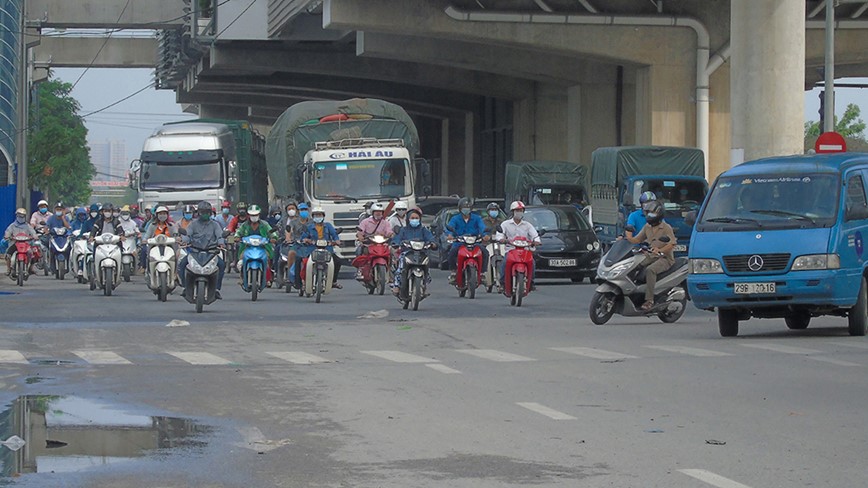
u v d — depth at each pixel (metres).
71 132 120.25
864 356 18.64
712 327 24.30
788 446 11.45
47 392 15.06
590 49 59.72
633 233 29.59
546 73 69.06
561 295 34.56
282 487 9.70
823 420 12.93
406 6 58.25
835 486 9.73
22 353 19.45
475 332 23.23
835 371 16.92
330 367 17.70
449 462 10.72
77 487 9.65
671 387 15.47
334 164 45.25
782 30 40.72
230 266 47.72
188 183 51.41
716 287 21.44
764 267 21.19
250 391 15.20
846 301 21.33
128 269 37.06
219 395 14.85
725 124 60.72
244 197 59.78
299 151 47.28
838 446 11.45
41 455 10.99
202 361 18.45
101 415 13.30
